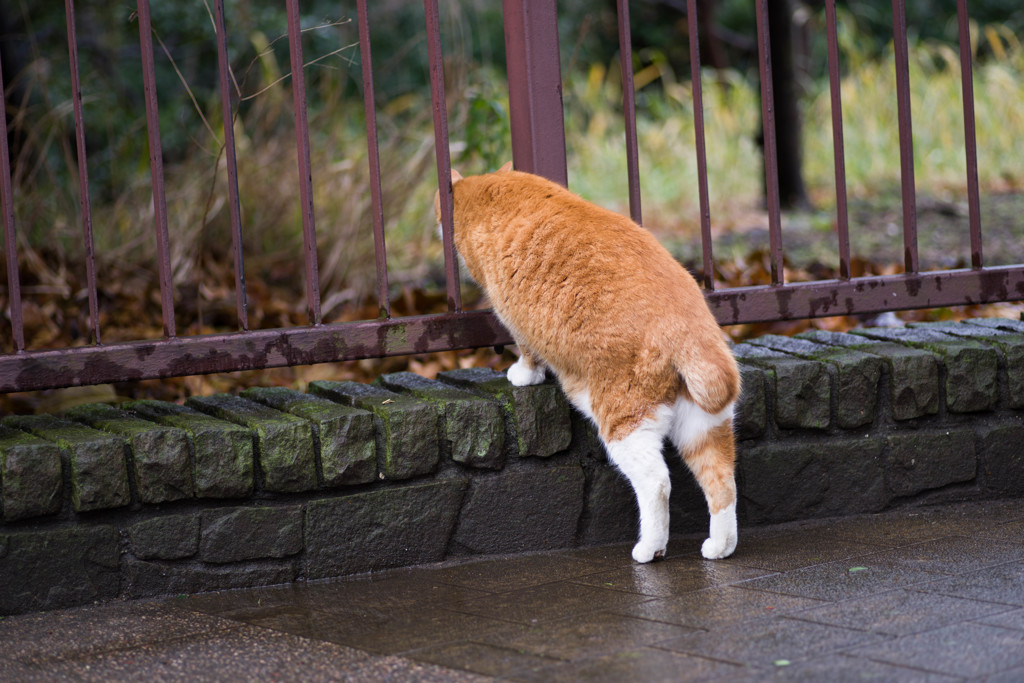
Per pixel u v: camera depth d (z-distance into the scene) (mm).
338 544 3443
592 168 10438
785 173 10211
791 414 3820
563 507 3670
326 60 10133
